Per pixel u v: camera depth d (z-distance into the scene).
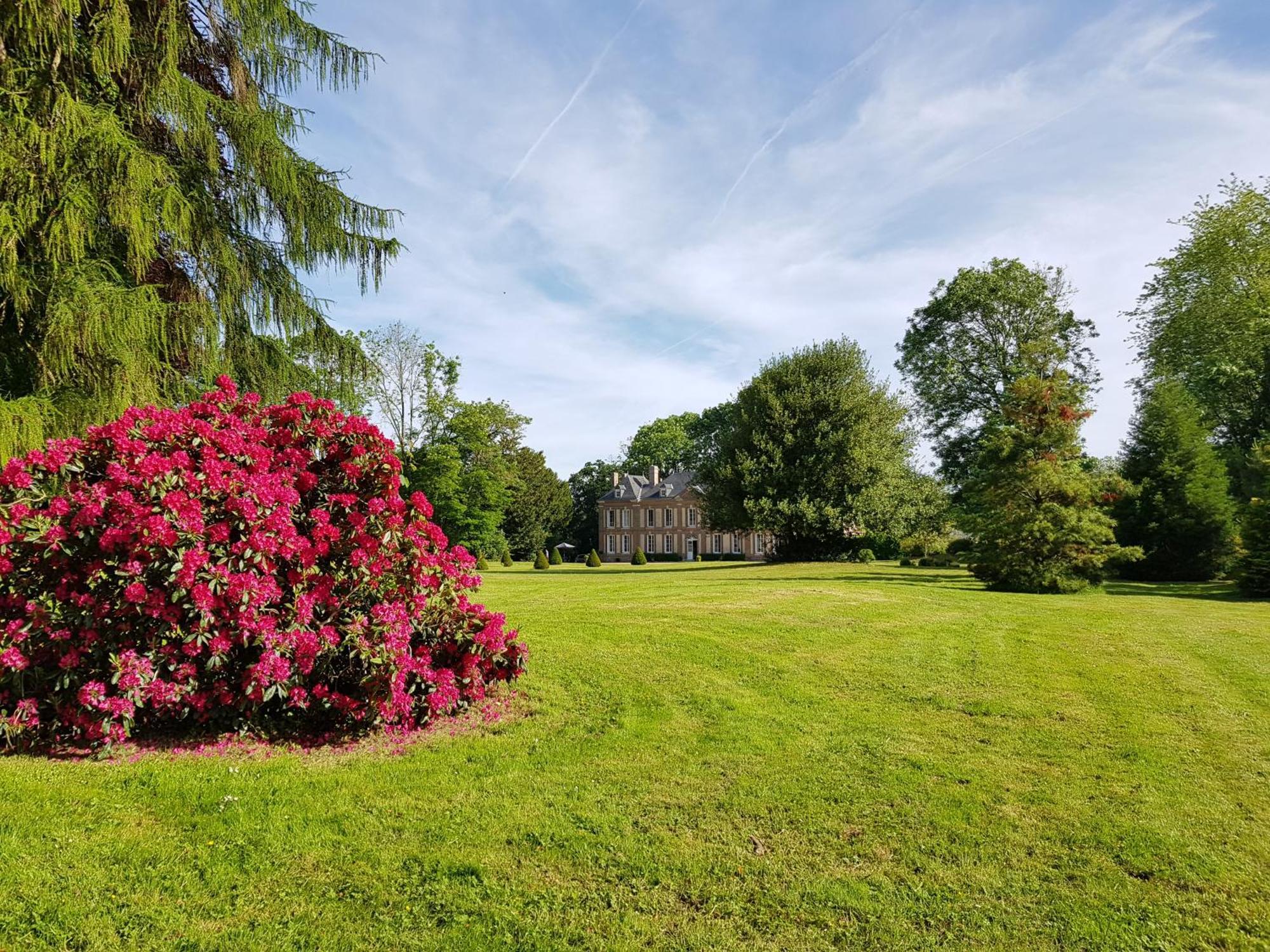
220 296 10.77
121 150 8.24
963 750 4.86
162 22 9.16
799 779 4.34
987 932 2.84
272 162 10.51
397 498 5.68
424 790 4.13
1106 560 15.48
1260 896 3.09
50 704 4.65
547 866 3.31
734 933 2.83
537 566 39.81
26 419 7.84
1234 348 25.88
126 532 4.52
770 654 7.49
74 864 3.19
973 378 32.91
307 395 5.72
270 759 4.58
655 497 66.31
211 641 4.60
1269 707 5.88
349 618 5.21
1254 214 26.84
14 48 8.22
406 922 2.86
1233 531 19.75
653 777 4.36
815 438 29.11
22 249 8.61
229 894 3.04
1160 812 3.89
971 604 11.69
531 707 5.80
